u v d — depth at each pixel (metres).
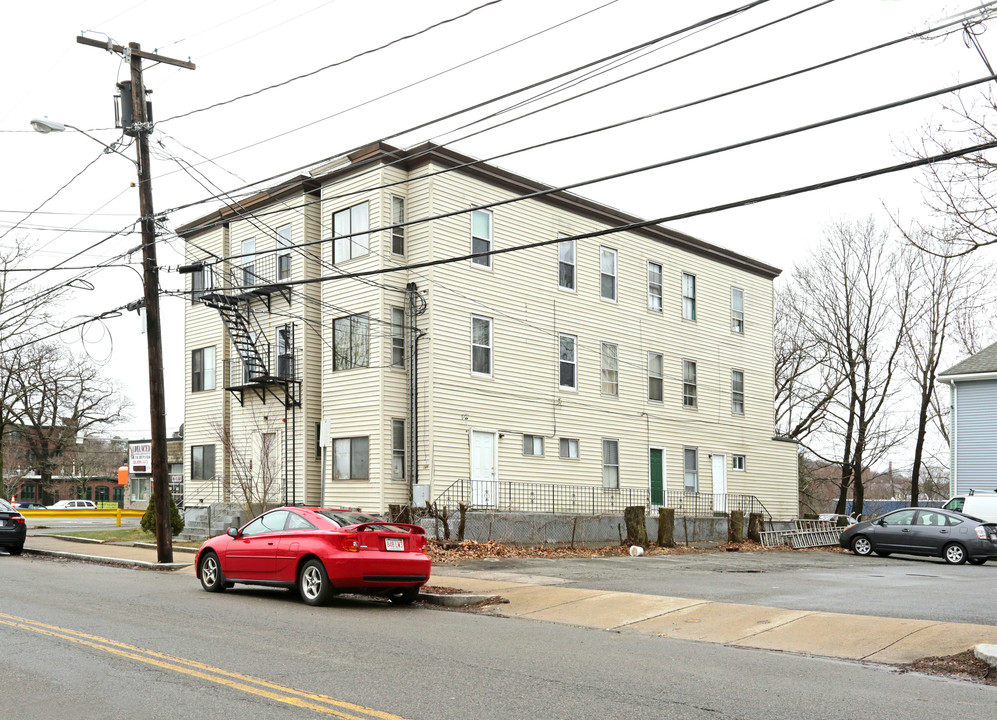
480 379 26.97
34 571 18.30
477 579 17.19
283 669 8.56
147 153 20.75
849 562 24.89
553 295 29.70
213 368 31.11
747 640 11.40
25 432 61.41
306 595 13.79
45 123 19.31
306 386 27.50
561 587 15.89
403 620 12.35
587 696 7.80
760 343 38.84
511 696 7.71
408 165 26.84
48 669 8.40
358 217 26.81
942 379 33.34
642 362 32.78
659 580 17.78
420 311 26.05
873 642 10.89
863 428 42.59
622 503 31.14
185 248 32.38
